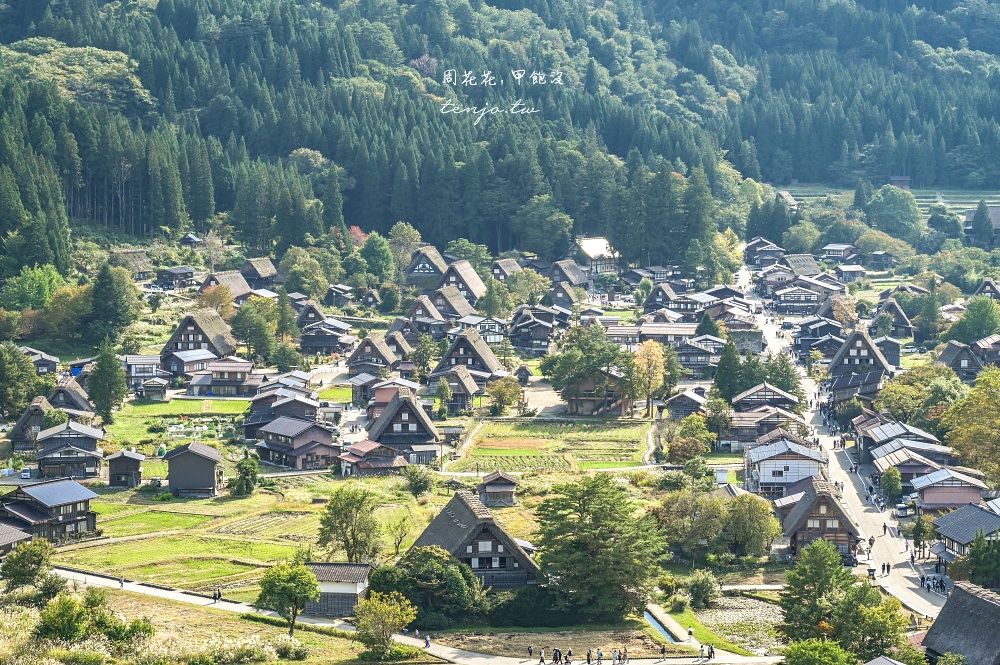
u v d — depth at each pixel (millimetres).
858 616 167375
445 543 196375
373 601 169250
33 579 183125
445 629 182750
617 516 190375
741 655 175250
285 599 173750
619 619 189375
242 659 160250
